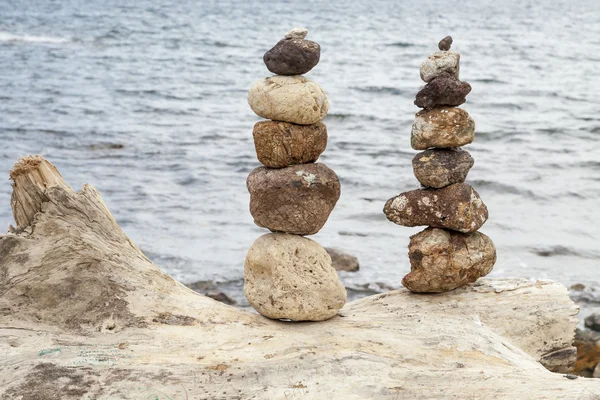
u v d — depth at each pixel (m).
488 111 31.42
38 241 6.67
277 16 92.50
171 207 17.12
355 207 17.48
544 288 7.59
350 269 13.26
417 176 7.59
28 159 6.82
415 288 7.65
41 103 31.16
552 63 48.94
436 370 5.78
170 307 6.73
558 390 5.05
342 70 43.97
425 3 138.38
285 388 5.25
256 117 29.75
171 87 37.12
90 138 24.70
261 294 6.71
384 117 29.45
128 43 58.12
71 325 6.47
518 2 152.50
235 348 6.04
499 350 6.56
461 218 7.46
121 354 5.79
